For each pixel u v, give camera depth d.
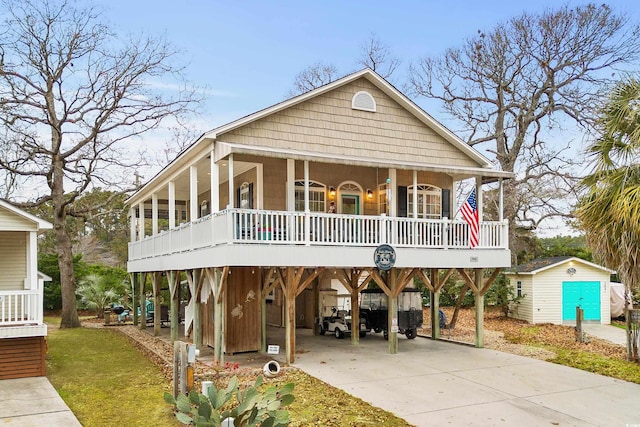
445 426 8.07
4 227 12.12
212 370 11.74
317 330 18.12
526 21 28.58
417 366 12.36
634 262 9.81
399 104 15.73
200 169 15.84
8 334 11.23
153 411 9.01
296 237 12.40
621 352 14.60
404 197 16.22
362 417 8.48
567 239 38.38
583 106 26.97
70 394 10.15
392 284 14.30
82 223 35.88
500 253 14.95
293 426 8.05
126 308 26.86
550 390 10.19
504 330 19.44
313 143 14.35
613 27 26.45
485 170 15.34
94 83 22.31
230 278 14.52
